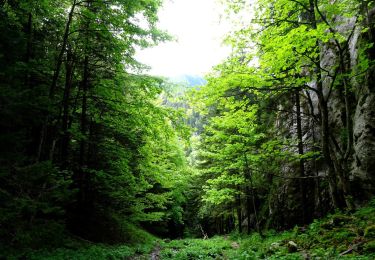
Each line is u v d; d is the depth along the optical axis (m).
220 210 30.12
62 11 11.70
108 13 11.66
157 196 22.30
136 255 14.35
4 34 8.28
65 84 13.36
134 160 17.42
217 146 23.30
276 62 10.85
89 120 16.05
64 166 13.89
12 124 8.62
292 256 9.26
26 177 8.20
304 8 12.57
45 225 10.33
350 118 15.51
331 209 16.67
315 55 11.60
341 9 12.56
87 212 15.25
